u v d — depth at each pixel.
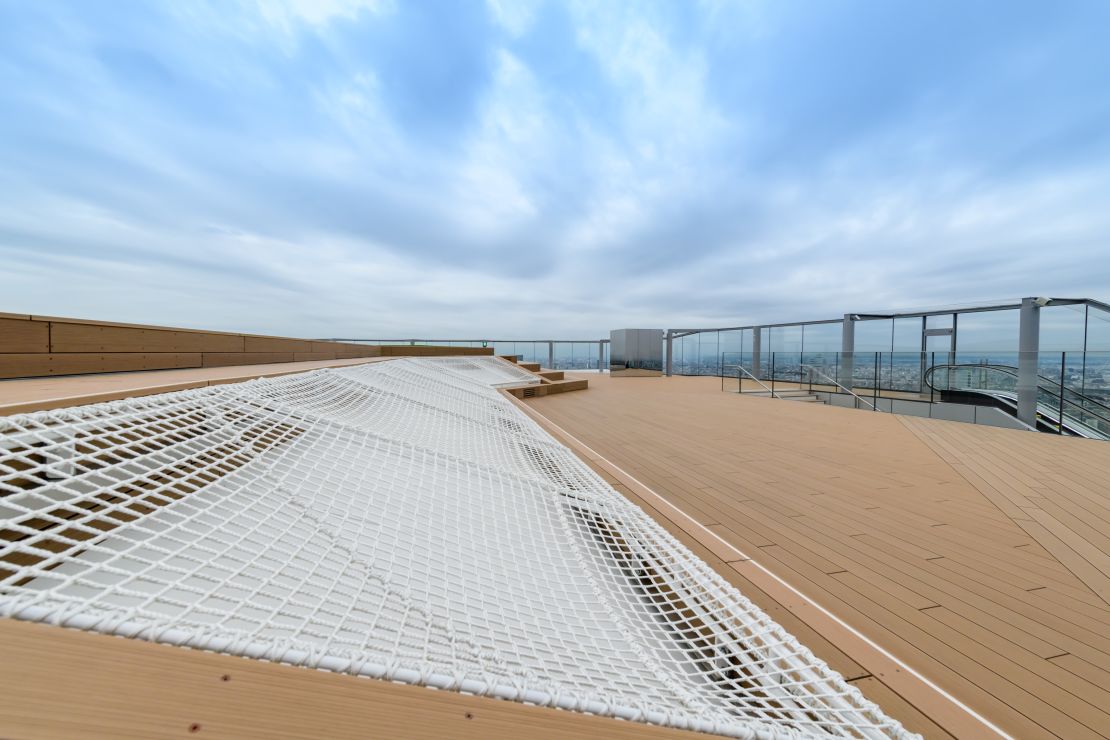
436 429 3.25
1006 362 7.64
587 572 1.69
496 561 1.57
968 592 1.93
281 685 0.59
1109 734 1.20
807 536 2.51
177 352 4.09
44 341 2.74
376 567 1.21
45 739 0.46
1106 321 6.75
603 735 0.74
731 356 13.80
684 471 3.84
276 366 4.66
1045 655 1.52
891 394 9.18
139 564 0.84
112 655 0.53
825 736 0.93
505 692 0.73
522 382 10.37
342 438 2.15
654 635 1.37
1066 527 2.63
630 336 17.66
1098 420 6.27
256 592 0.88
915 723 1.15
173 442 1.35
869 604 1.84
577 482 2.92
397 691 0.65
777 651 1.22
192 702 0.53
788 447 4.77
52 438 1.01
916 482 3.53
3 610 0.53
